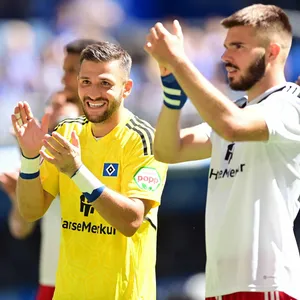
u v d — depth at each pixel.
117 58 16.91
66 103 21.44
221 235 15.11
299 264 15.12
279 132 14.29
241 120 13.80
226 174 15.23
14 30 38.62
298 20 38.84
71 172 15.93
